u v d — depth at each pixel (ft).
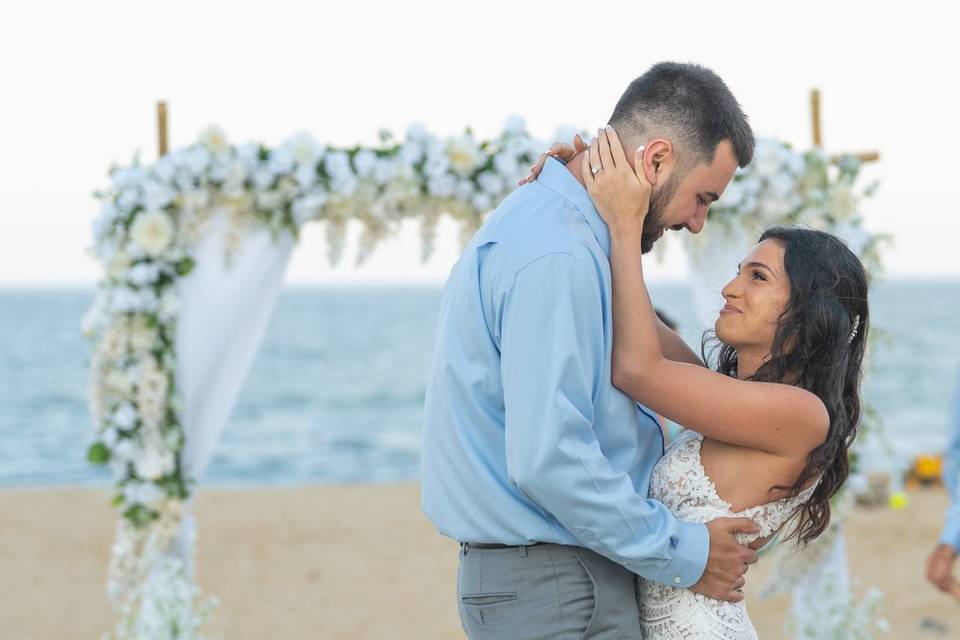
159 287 14.98
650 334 7.48
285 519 33.60
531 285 7.09
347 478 55.26
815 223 16.60
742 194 16.16
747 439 7.57
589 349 7.22
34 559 28.40
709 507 7.75
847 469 8.15
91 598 24.72
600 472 7.00
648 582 7.93
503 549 7.56
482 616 7.64
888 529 30.58
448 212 15.89
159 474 15.01
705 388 7.46
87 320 15.03
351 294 511.81
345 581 26.20
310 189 15.10
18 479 56.80
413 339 185.47
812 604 16.53
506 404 7.13
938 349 138.92
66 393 105.19
